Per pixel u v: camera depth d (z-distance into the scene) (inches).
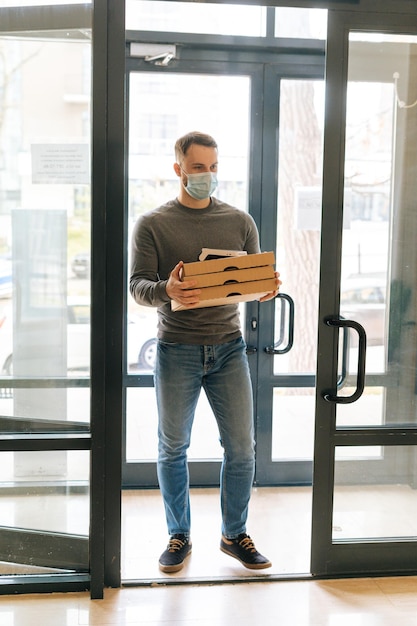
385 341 114.3
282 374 155.5
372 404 114.6
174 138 150.3
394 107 111.0
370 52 109.7
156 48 144.6
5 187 106.6
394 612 104.3
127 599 107.0
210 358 113.3
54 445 107.0
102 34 102.0
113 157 104.7
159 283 107.3
